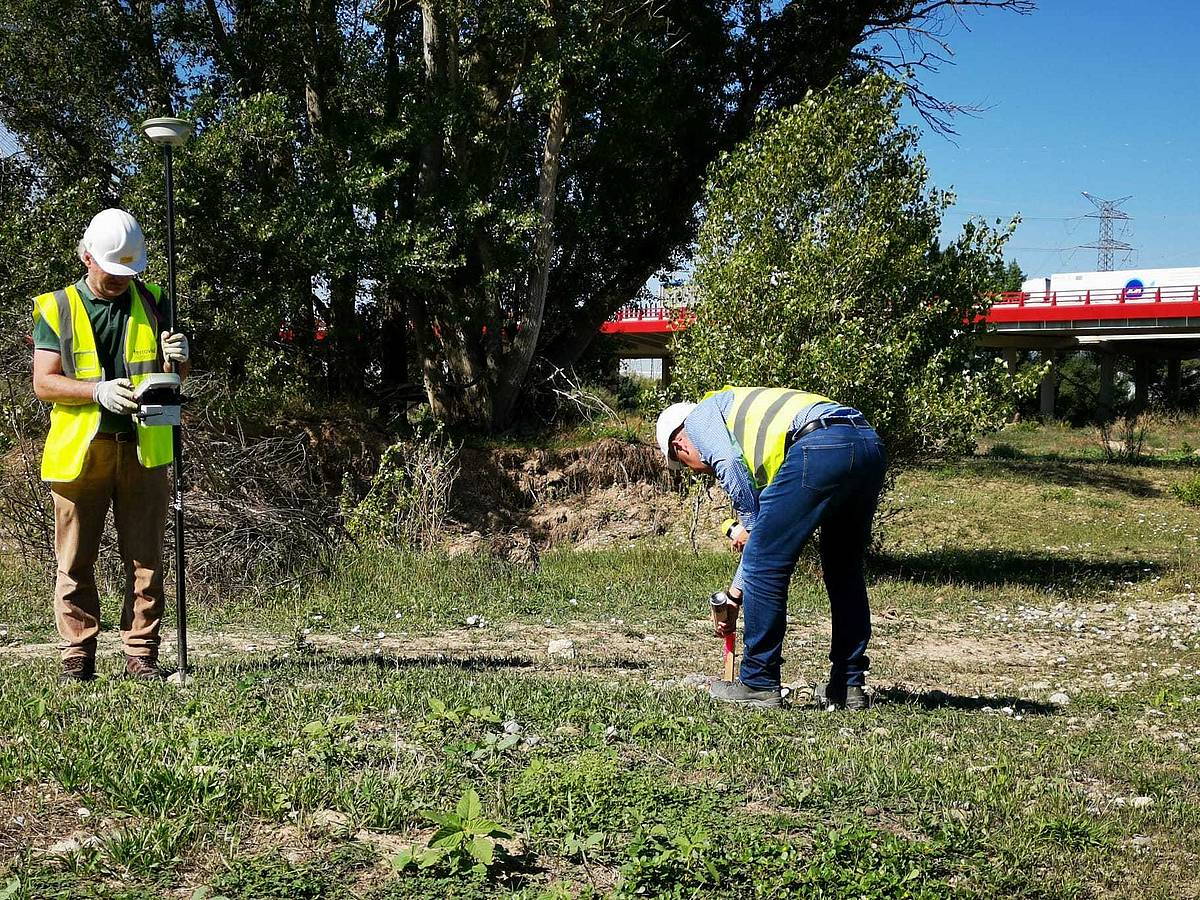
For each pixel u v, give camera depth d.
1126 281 54.84
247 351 16.77
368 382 20.34
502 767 4.36
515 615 10.93
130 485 5.82
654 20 19.95
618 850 3.60
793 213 13.45
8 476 11.80
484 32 18.50
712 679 7.29
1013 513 19.66
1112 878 3.77
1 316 13.46
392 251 16.84
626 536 18.03
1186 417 41.09
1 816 3.57
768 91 21.78
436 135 17.72
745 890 3.41
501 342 20.27
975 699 7.20
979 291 13.60
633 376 33.34
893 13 20.61
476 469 18.72
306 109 18.70
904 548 16.86
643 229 21.64
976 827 4.07
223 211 15.68
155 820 3.58
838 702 6.53
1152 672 8.66
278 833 3.61
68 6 17.09
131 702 5.01
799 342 12.89
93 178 15.94
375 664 6.70
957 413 12.59
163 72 17.98
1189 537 17.77
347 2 18.56
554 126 18.88
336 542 12.55
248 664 6.57
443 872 3.37
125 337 5.68
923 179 13.45
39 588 10.92
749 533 6.36
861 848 3.68
